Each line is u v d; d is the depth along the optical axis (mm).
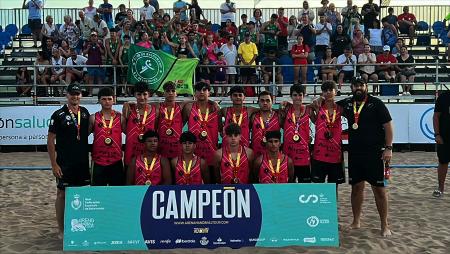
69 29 16984
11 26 20328
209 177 6723
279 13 17141
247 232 6207
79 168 6621
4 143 14117
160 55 13898
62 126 6539
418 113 14039
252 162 6656
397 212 7922
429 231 6969
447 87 15555
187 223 6199
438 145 8812
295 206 6262
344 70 15422
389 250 6223
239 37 16531
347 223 7332
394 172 11109
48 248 6281
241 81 15367
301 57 15391
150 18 17688
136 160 6602
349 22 17188
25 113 14133
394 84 14609
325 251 6082
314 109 7059
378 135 6699
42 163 12469
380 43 17547
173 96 7004
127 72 14383
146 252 6070
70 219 6180
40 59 15656
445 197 8883
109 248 6148
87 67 14953
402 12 20891
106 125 6699
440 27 20703
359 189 6934
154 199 6223
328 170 6992
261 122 6957
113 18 19406
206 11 20375
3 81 17375
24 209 8266
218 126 7121
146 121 6910
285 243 6211
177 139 7031
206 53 15156
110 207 6203
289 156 6934
